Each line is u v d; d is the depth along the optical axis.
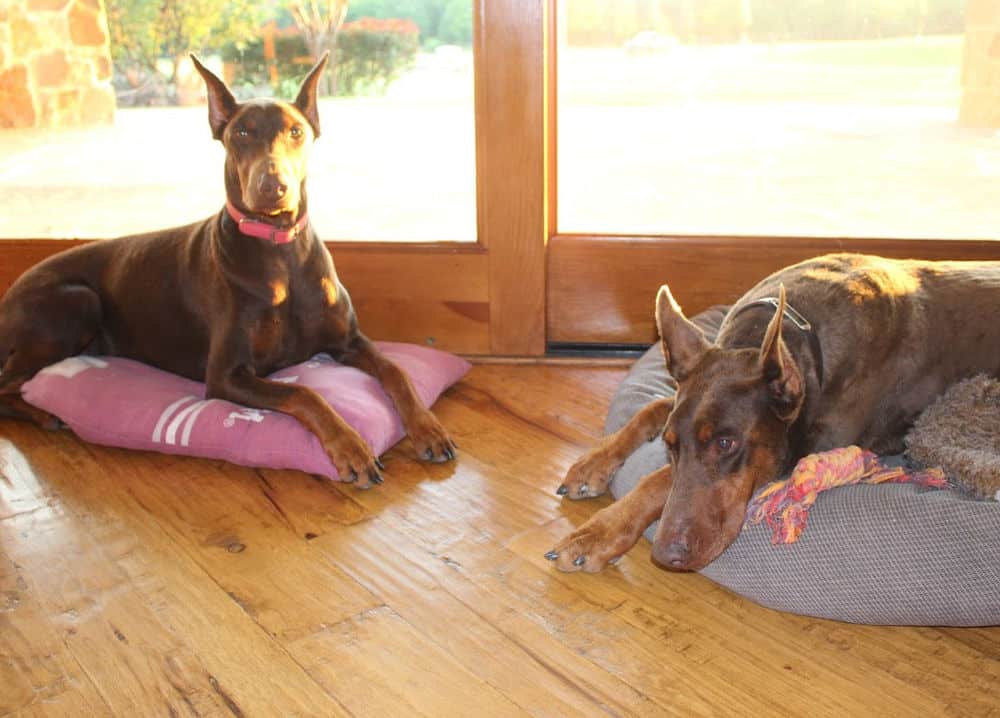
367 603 2.59
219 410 3.40
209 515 3.05
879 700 2.23
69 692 2.26
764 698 2.24
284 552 2.83
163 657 2.38
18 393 3.73
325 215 4.41
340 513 3.06
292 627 2.48
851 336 2.74
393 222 4.34
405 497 3.16
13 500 3.15
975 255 4.01
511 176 4.03
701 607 2.59
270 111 3.26
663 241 4.12
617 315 4.25
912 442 2.82
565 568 2.70
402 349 3.98
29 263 4.53
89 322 3.83
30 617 2.53
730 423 2.36
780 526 2.47
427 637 2.45
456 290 4.24
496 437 3.59
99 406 3.50
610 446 3.12
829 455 2.53
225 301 3.44
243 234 3.39
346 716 2.18
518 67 3.88
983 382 2.77
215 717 2.18
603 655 2.38
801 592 2.47
